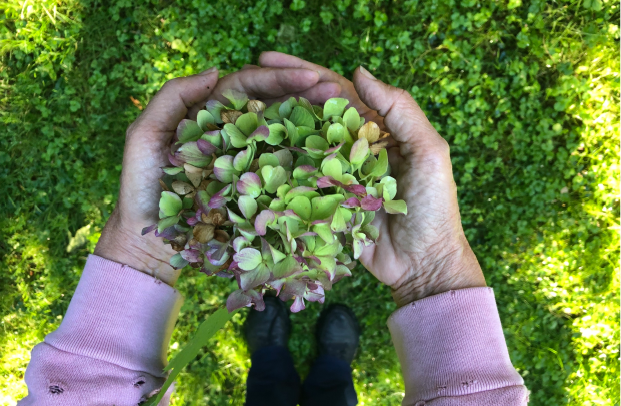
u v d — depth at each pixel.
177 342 0.62
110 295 0.36
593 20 0.59
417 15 0.60
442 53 0.59
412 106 0.36
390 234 0.40
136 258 0.39
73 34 0.62
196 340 0.26
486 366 0.33
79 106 0.61
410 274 0.41
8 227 0.62
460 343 0.34
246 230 0.24
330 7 0.60
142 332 0.36
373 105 0.36
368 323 0.63
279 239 0.25
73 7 0.62
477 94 0.59
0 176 0.62
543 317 0.61
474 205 0.61
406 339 0.37
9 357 0.63
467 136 0.60
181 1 0.61
